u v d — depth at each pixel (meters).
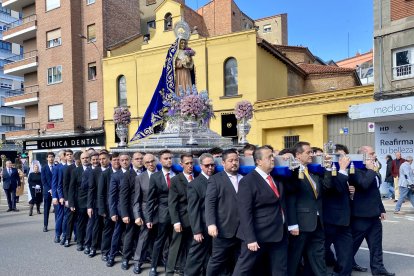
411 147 14.23
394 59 15.30
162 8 22.31
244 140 10.25
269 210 4.37
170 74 10.09
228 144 9.60
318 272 5.00
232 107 19.61
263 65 19.89
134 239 6.66
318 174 5.14
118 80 24.23
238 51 19.52
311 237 5.03
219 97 19.94
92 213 7.33
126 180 6.39
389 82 15.23
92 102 26.48
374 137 15.70
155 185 5.90
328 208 5.35
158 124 10.09
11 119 49.00
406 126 14.36
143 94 22.70
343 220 5.25
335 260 6.12
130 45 25.84
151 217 5.88
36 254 7.50
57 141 27.94
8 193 13.68
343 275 5.34
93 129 25.88
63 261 6.98
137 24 29.06
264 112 18.83
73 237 9.06
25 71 30.73
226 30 26.92
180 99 9.55
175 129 9.35
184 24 10.45
